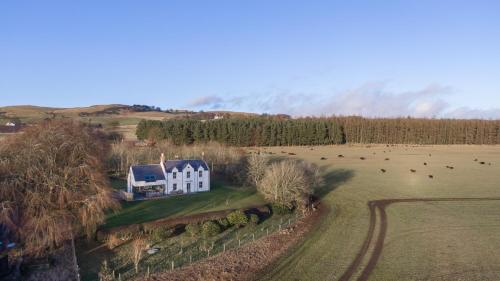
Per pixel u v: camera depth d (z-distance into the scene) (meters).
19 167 48.97
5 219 44.53
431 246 52.22
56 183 49.50
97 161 54.97
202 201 73.12
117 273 42.69
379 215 67.81
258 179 86.56
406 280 41.81
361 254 49.25
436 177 104.56
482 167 121.44
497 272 43.94
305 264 46.12
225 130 174.75
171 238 54.19
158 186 79.50
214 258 47.59
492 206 74.12
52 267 43.75
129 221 58.41
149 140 159.00
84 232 52.91
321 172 108.50
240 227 60.19
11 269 42.31
